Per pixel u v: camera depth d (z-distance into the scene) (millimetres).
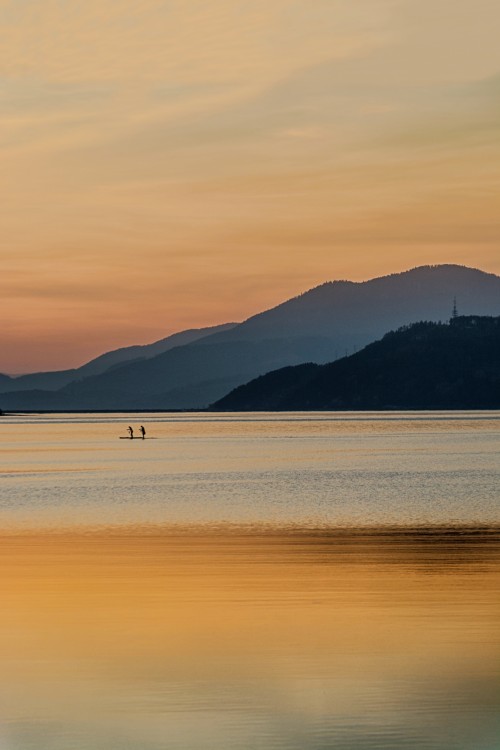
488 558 54469
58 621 39344
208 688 30516
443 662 32969
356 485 112688
